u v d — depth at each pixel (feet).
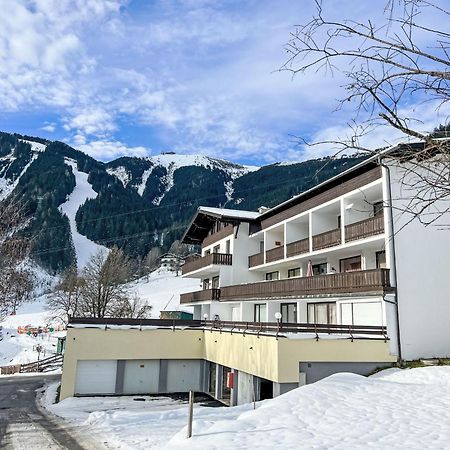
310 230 76.64
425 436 25.35
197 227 128.98
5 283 69.77
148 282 328.70
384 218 56.08
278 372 49.06
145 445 34.99
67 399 68.49
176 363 77.97
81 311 155.84
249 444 25.64
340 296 63.41
